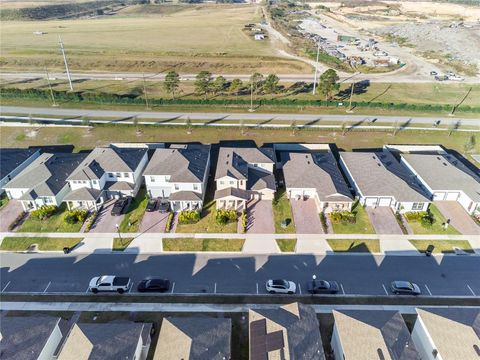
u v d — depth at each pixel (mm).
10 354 33062
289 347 32875
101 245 51250
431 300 43344
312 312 37469
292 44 157750
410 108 93875
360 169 63500
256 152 64500
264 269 47531
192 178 57406
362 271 47312
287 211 57562
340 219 55094
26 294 44000
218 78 100875
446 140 80062
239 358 36438
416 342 37281
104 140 79062
